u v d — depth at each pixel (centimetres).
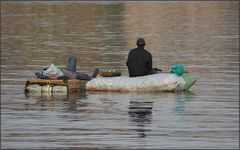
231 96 5816
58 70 6012
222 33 11950
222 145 4144
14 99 5669
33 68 7650
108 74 6056
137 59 5994
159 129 4544
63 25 13750
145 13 17575
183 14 17038
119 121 4784
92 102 5522
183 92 6012
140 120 4828
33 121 4797
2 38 11238
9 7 19562
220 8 19062
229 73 7250
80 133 4447
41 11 18075
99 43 10350
